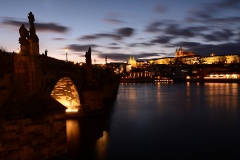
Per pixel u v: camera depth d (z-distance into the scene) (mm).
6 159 26500
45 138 29531
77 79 62062
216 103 109188
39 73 32250
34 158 28500
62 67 50906
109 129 56906
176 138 50219
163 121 67688
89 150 42188
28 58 30438
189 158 39219
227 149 43562
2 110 27016
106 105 100688
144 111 84875
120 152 41219
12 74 29094
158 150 42875
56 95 62969
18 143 27234
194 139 49719
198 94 157125
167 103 109250
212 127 60719
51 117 30250
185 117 74250
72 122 61031
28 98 29609
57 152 30844
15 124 27062
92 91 66812
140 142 47188
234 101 116188
